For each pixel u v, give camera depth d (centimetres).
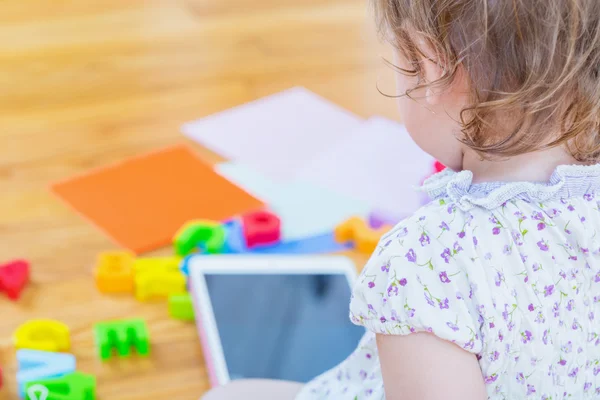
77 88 200
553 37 68
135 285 141
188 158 174
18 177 167
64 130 184
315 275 137
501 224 77
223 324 128
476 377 76
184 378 127
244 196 162
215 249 146
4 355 128
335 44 226
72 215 157
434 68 75
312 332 128
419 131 81
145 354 130
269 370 122
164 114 191
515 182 77
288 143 181
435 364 76
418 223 78
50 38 221
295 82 208
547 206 78
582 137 77
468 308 76
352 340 127
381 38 81
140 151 177
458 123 76
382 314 77
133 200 161
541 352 78
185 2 245
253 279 135
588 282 80
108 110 192
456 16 71
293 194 164
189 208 159
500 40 70
